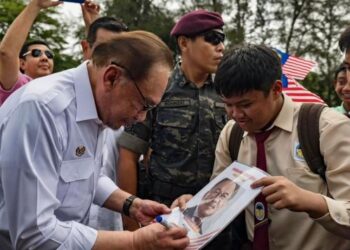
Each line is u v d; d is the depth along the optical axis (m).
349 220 1.71
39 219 1.54
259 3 25.14
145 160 3.00
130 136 2.75
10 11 22.03
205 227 1.70
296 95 4.52
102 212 2.78
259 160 2.02
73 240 1.60
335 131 1.83
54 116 1.62
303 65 5.12
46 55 4.31
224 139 2.24
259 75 1.82
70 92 1.71
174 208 2.03
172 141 2.66
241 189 1.76
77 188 1.74
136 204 2.11
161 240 1.62
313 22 24.55
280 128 1.97
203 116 2.68
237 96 1.85
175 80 2.77
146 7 24.98
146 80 1.63
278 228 1.97
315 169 1.88
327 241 1.89
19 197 1.54
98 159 1.84
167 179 2.66
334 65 22.84
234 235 2.13
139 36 1.69
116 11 24.81
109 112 1.72
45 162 1.58
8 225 1.62
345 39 2.11
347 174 1.78
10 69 3.02
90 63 1.78
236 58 1.86
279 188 1.66
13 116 1.58
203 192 1.93
